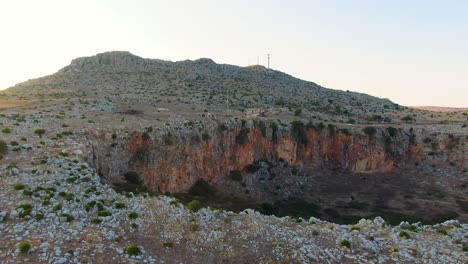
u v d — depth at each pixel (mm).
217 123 77938
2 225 24688
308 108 125625
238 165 78688
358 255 27156
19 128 49406
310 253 26531
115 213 28719
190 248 26281
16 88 116188
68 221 26484
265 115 98938
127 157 55500
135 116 73000
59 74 148375
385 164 90688
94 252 23281
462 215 64312
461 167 84875
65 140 47125
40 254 21953
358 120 114062
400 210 68062
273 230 29781
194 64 177000
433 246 29172
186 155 66875
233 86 152250
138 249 24281
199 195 65688
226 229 29375
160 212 30297
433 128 97562
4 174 32906
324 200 74875
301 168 86938
